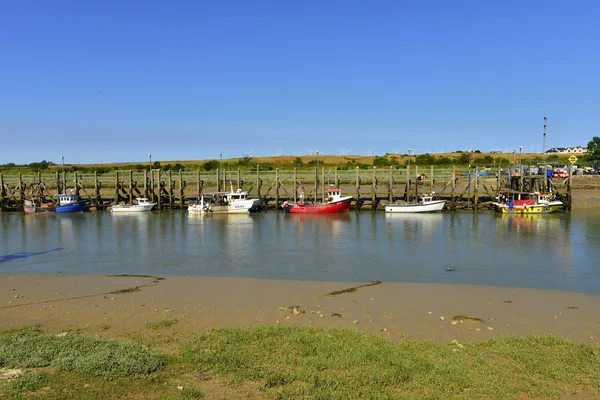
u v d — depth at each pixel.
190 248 36.88
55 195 72.31
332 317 17.56
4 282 24.50
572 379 11.59
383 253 34.09
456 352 13.35
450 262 30.66
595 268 28.44
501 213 59.62
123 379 11.27
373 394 10.61
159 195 69.38
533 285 24.28
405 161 136.50
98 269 29.22
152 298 20.73
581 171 81.06
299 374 11.56
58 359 12.16
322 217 58.66
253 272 28.03
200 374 11.76
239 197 65.19
